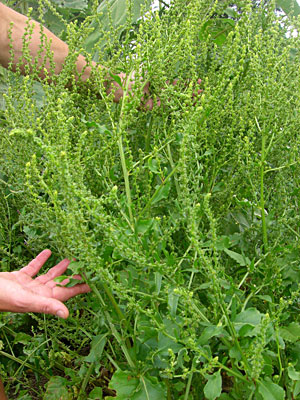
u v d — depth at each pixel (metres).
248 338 0.95
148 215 1.17
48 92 1.25
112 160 1.16
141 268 1.03
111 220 0.92
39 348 1.51
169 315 0.95
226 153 1.24
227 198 1.31
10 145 1.23
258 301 1.24
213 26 1.51
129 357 1.10
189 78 1.37
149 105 1.36
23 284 1.16
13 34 1.57
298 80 1.23
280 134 1.21
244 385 1.02
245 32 1.36
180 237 1.34
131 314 1.09
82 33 1.40
